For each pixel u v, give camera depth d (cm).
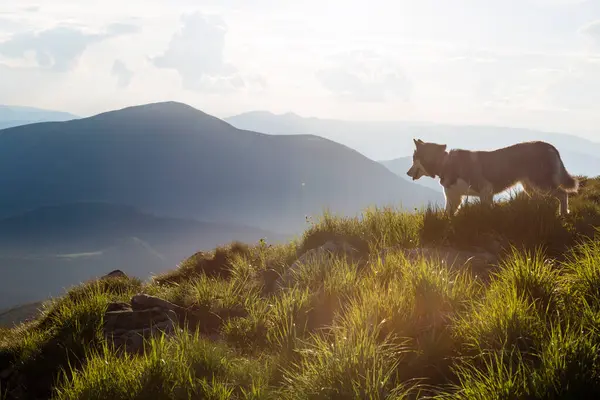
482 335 527
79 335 818
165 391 546
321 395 487
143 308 888
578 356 433
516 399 412
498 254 913
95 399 554
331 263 918
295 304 754
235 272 1160
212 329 851
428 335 568
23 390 750
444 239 995
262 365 633
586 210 1118
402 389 486
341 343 554
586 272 602
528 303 590
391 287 713
